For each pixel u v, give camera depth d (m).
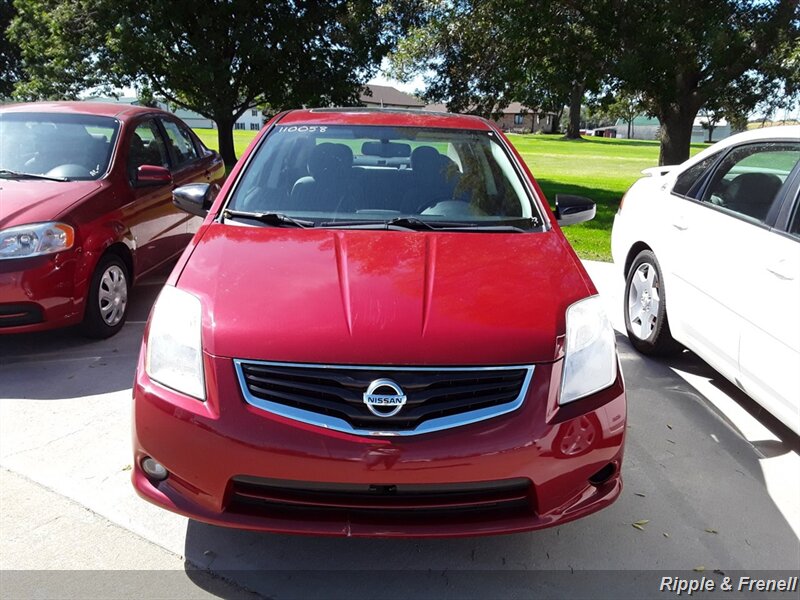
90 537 2.67
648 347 4.63
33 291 4.14
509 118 93.38
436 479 2.22
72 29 17.80
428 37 14.33
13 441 3.39
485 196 3.46
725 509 2.98
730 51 10.54
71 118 5.46
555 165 24.92
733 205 3.85
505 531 2.29
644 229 4.66
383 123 3.90
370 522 2.27
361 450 2.20
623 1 10.85
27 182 4.75
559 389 2.35
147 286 6.25
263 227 3.08
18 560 2.53
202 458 2.27
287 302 2.46
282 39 17.58
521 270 2.77
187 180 6.18
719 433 3.67
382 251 2.84
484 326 2.39
